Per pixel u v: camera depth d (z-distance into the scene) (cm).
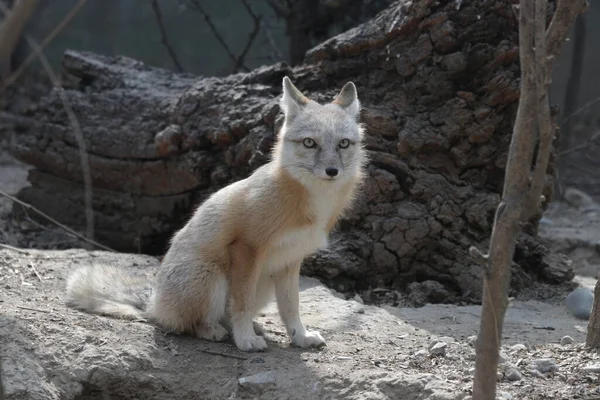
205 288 858
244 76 1333
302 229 841
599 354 830
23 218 1515
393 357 837
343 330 935
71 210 1480
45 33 2508
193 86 1386
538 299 1161
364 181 1166
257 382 778
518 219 584
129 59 1606
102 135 1415
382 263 1170
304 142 827
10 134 2289
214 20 2967
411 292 1148
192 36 2942
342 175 834
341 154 848
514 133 577
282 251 847
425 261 1180
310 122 837
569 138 2191
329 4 1877
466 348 856
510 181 584
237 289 847
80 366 791
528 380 767
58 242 1443
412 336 918
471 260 1159
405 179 1179
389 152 1186
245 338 851
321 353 850
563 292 1188
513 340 909
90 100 1469
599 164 2392
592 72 2864
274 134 1196
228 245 852
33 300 951
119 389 802
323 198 838
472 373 775
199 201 1357
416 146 1163
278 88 1312
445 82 1164
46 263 1141
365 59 1235
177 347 853
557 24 571
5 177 1962
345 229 1187
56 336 824
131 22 2942
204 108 1321
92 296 937
